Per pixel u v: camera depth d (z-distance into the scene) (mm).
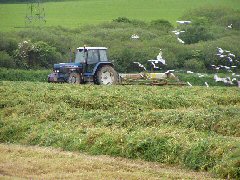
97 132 41438
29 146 42844
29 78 86688
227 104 55531
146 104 52438
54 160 36188
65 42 107875
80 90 58094
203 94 57438
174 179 32219
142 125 44344
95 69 69250
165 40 112375
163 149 37844
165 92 57469
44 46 98688
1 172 32719
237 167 33750
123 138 39906
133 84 68750
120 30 119188
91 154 39625
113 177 31875
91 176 31875
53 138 42938
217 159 35344
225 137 38969
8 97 54812
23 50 97500
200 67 100250
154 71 97688
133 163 37000
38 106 50938
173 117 44750
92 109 51375
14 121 47844
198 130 42781
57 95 54344
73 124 45781
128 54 98562
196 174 34500
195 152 36375
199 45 107062
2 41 100938
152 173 33406
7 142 45406
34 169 33625
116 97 53344
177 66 100500
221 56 83750
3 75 86562
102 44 106688
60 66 70250
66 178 31500
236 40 112250
